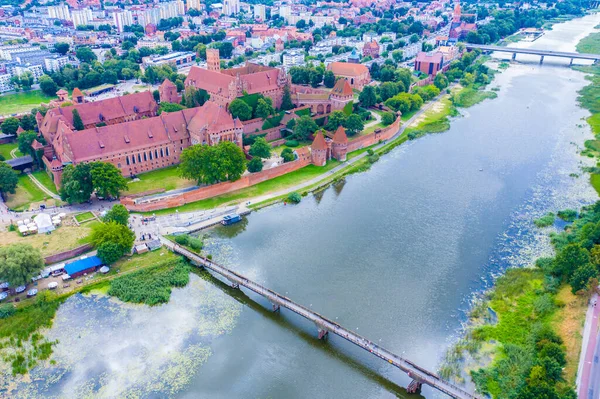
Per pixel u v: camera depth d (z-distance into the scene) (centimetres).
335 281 15975
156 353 13138
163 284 15600
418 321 14288
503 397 11694
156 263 16500
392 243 18125
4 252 14800
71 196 19275
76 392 11975
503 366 12481
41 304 14525
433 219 19788
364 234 18700
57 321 14112
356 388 12294
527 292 15350
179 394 11956
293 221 19612
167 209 19988
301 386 12281
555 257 16925
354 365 12988
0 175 19750
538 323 13750
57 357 12962
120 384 12200
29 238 17325
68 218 18762
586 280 14475
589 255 15425
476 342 13438
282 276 16162
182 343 13500
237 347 13425
